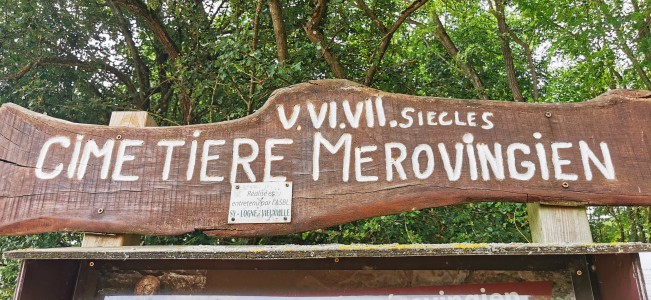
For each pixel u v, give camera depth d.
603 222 11.20
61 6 6.73
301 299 1.99
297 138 2.27
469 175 2.12
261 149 2.25
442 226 5.76
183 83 5.87
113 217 2.17
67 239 5.48
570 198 2.06
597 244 1.78
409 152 2.19
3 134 2.34
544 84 10.22
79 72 6.92
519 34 9.82
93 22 7.16
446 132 2.22
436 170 2.14
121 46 7.59
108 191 2.21
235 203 2.16
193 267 2.08
